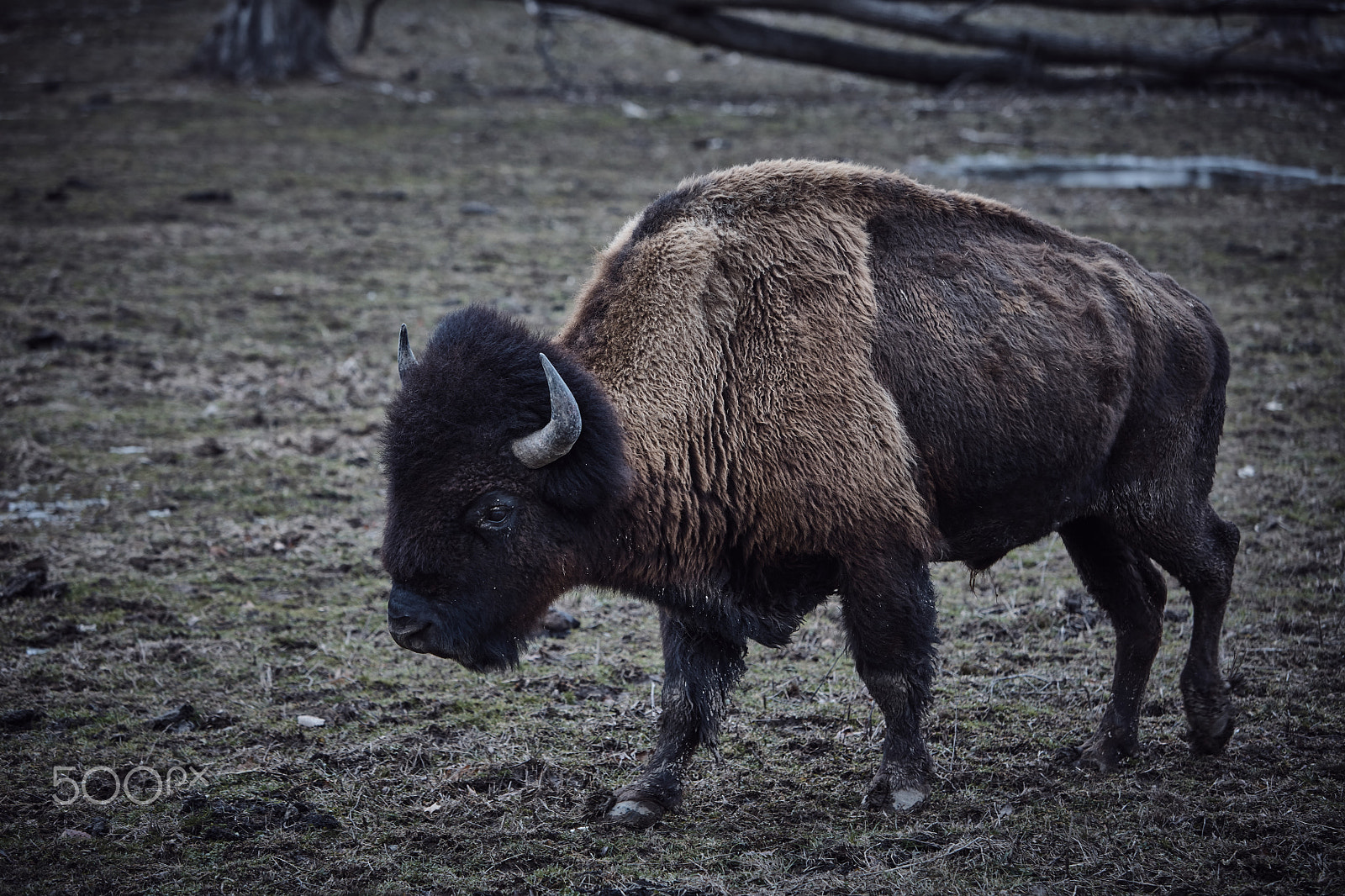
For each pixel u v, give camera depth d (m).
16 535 19.97
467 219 42.06
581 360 12.91
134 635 17.14
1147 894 11.73
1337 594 18.41
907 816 13.03
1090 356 13.59
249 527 20.75
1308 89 60.25
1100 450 13.79
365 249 38.34
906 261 13.52
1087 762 14.18
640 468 12.59
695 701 13.24
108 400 26.25
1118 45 60.53
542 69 70.81
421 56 73.25
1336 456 23.67
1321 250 37.66
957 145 51.44
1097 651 17.16
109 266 35.91
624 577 12.90
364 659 16.81
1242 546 20.09
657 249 13.19
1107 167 48.50
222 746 14.50
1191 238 38.72
